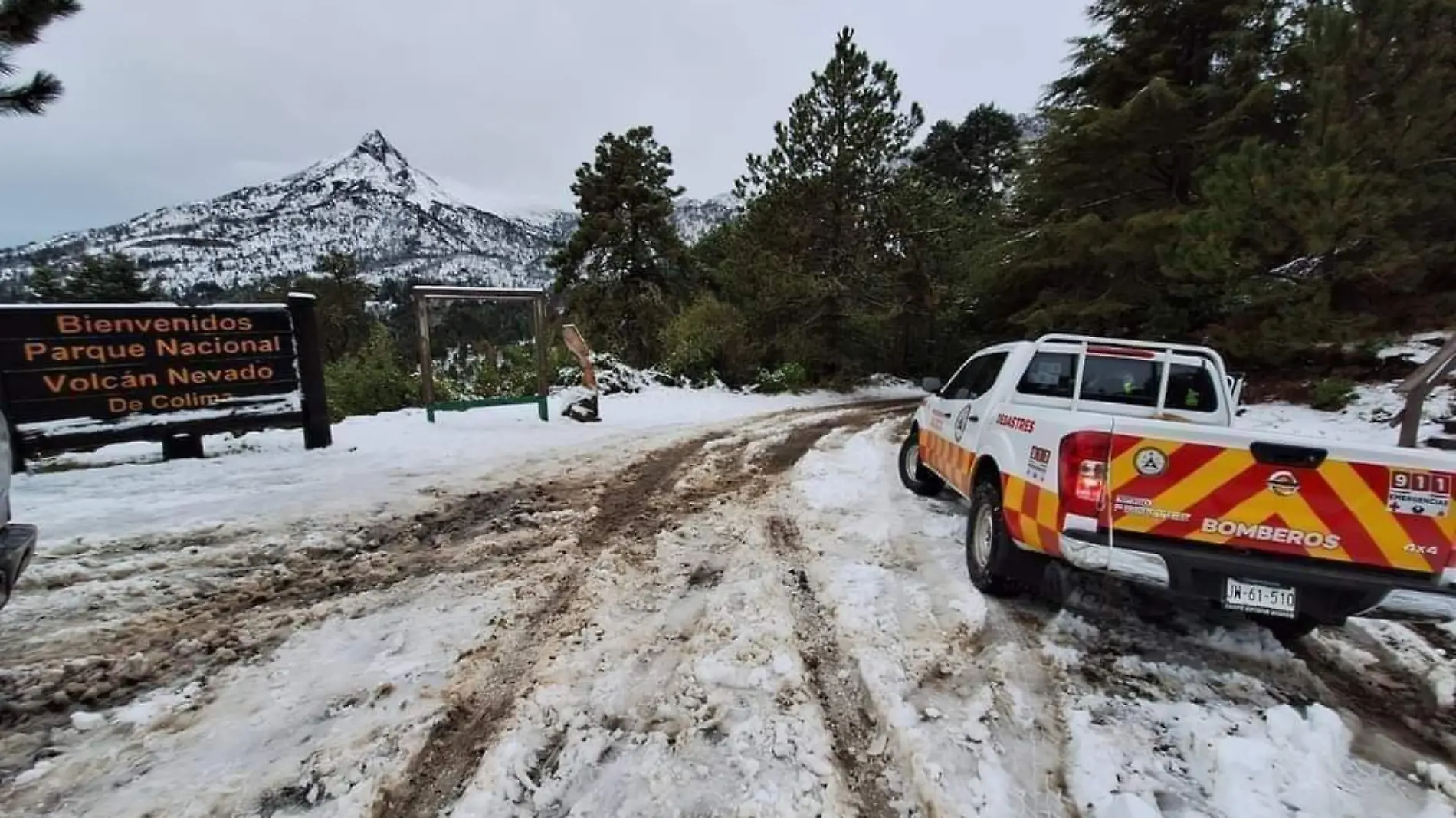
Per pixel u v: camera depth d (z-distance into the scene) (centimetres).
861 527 543
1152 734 266
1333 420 869
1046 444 345
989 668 316
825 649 334
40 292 2864
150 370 689
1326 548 298
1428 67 831
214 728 263
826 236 2108
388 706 279
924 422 646
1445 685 307
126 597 387
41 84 648
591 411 1165
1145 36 1427
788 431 1112
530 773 238
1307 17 922
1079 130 1404
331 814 217
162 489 612
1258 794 228
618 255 2450
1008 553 377
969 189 3328
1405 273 929
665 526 541
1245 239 955
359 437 894
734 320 2064
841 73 1939
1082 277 1636
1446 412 778
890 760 250
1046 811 222
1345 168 793
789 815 218
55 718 269
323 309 4106
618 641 338
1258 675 316
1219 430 302
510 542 497
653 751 250
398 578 423
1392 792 235
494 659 320
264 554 459
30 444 627
